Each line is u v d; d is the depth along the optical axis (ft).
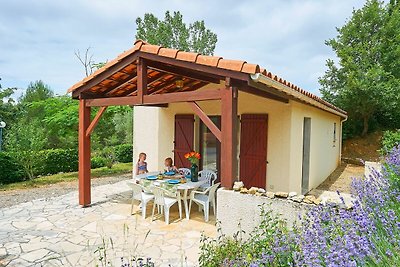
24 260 13.08
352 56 54.19
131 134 56.49
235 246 11.10
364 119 55.93
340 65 55.26
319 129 32.01
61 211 20.66
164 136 29.53
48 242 15.11
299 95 18.60
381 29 53.21
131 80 21.74
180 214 18.81
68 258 13.29
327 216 9.04
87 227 17.34
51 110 40.42
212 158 27.09
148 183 19.44
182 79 23.44
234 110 14.33
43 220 18.66
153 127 30.37
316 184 30.91
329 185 32.14
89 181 22.17
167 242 15.06
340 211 8.73
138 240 15.34
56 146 45.78
